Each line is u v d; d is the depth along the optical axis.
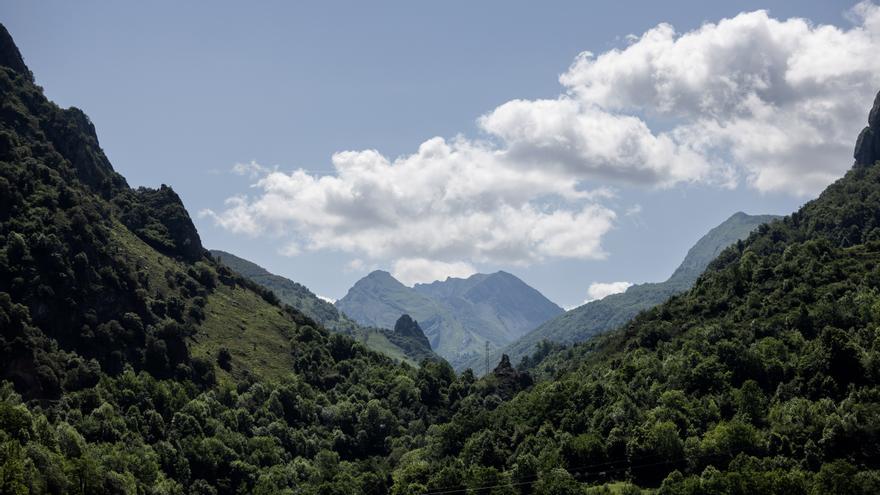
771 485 168.50
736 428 189.50
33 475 166.12
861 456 175.50
